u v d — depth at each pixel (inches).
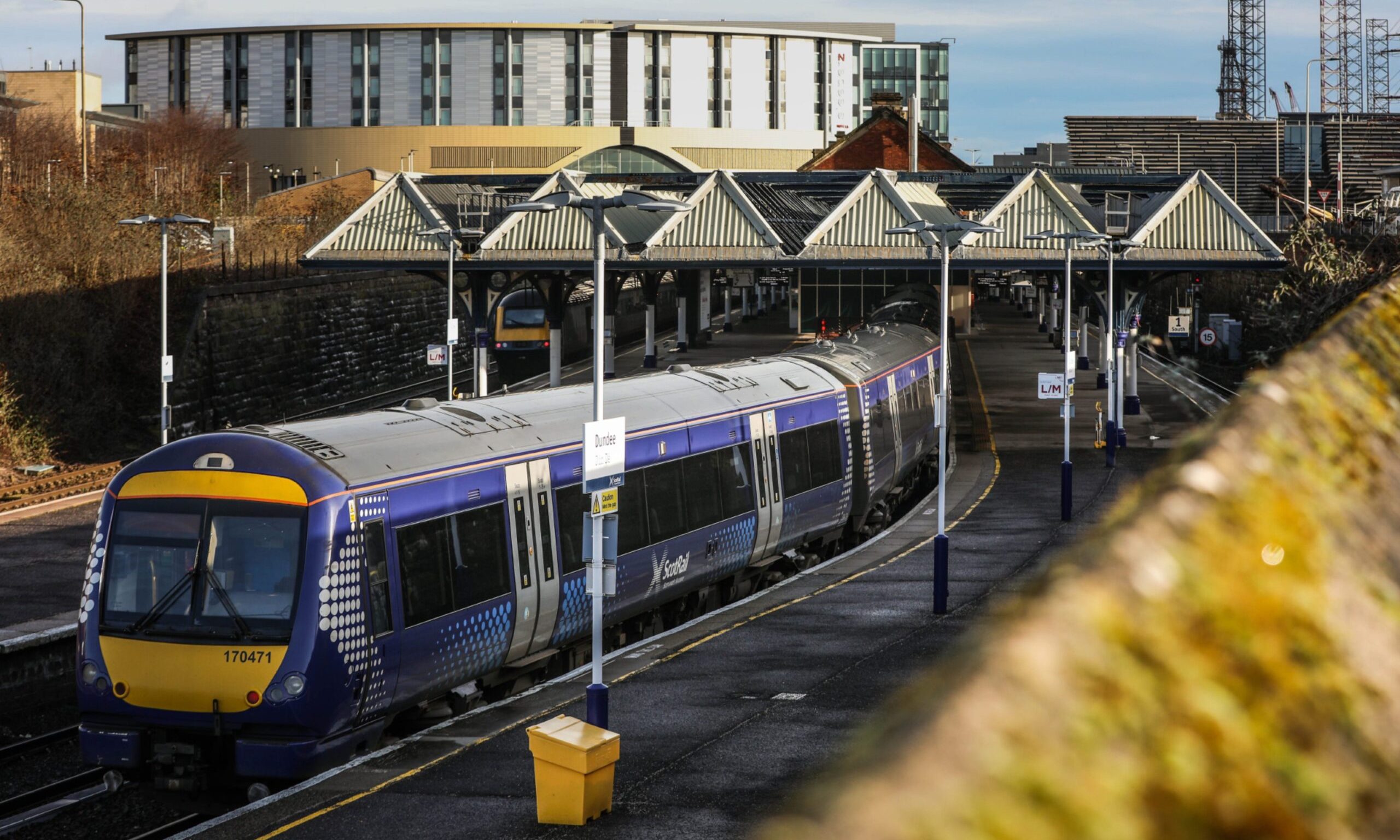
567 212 4207.7
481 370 4360.2
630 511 1745.8
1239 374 5452.8
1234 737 118.3
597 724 1203.2
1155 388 5132.9
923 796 99.5
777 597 2025.1
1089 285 4227.4
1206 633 126.1
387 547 1332.4
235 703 1245.1
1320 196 7667.3
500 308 5757.9
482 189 4707.2
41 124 6235.2
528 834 995.3
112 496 1316.4
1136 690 116.2
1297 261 5034.5
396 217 4239.7
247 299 4714.6
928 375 3395.7
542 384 5374.0
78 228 4234.7
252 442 1305.4
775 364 2411.4
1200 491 144.3
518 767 1178.0
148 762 1285.7
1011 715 107.9
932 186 5004.9
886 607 1916.8
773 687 1453.0
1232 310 6451.8
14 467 3452.3
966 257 4015.8
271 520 1269.7
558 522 1600.6
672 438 1860.2
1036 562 2292.1
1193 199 3993.6
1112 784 108.5
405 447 1408.7
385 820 1035.3
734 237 4131.4
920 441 3196.4
